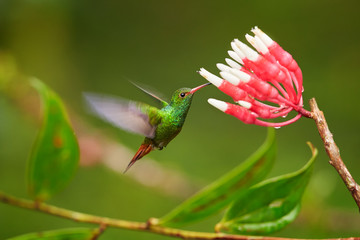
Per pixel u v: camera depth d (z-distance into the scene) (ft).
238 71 11.76
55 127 12.77
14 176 28.35
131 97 38.24
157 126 15.33
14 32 32.68
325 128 11.44
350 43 38.50
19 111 28.07
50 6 32.99
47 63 34.73
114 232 28.12
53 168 12.91
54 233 12.51
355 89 35.63
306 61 38.45
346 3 39.63
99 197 30.30
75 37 37.78
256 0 41.29
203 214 12.91
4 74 27.12
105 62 38.73
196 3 42.14
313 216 23.27
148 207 30.71
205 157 34.04
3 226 27.40
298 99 11.82
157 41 41.09
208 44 41.04
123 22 40.55
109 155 29.45
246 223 12.94
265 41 11.96
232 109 11.82
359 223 23.40
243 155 34.06
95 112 13.50
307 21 40.01
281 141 33.91
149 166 29.78
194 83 39.40
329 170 31.48
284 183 12.69
